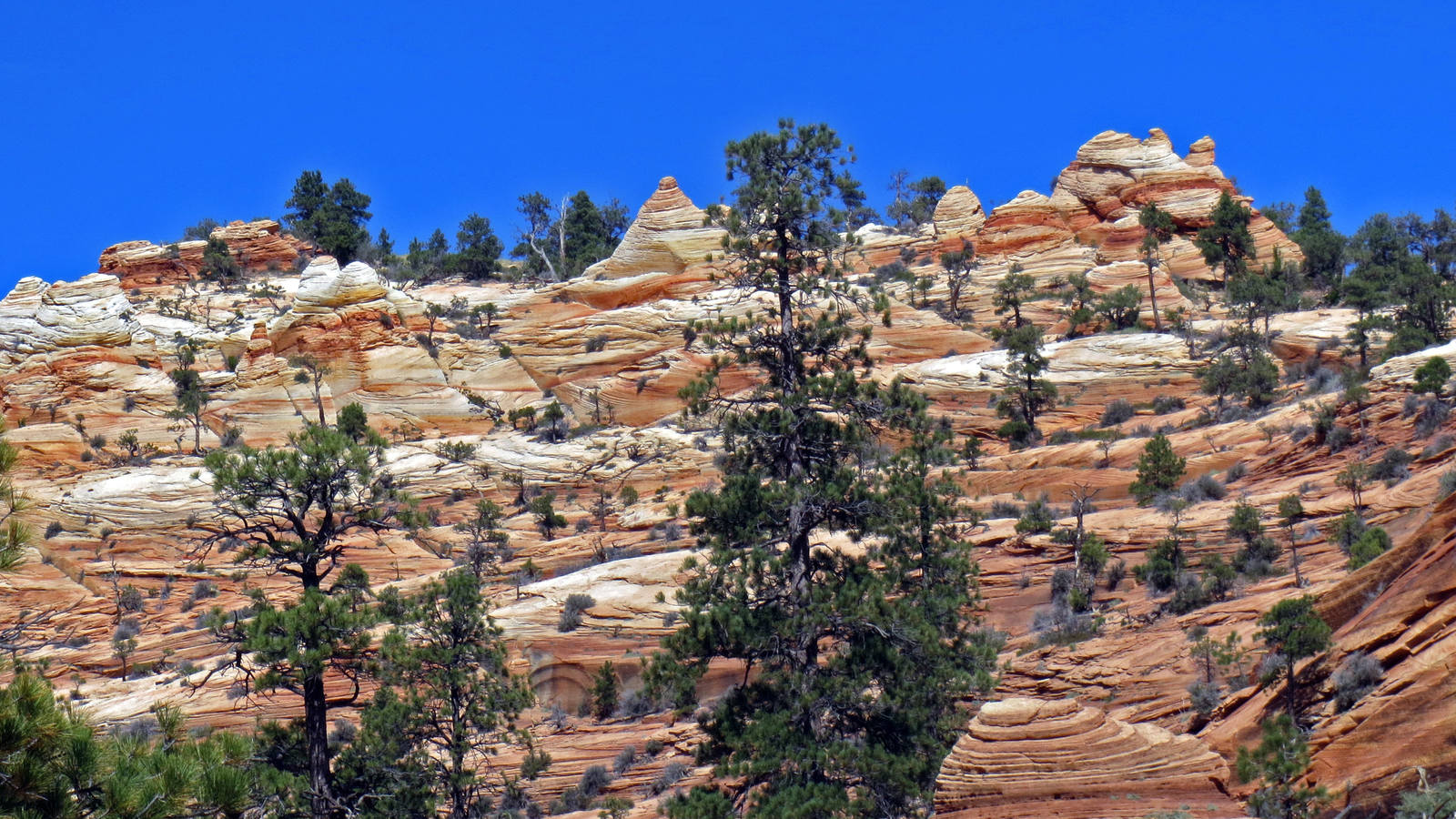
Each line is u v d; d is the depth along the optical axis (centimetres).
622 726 5178
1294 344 8062
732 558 4259
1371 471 5309
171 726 2278
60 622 7294
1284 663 3272
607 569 6088
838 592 4150
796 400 4528
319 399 9500
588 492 8200
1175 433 7125
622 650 5688
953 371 8356
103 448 9306
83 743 1998
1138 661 4044
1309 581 4256
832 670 4103
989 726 2583
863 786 3731
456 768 4244
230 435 9438
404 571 7356
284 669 3712
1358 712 2886
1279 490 5525
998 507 6281
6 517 2145
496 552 7400
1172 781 2489
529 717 5428
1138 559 5197
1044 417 7988
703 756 4109
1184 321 8775
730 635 4131
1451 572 3042
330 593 4000
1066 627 4709
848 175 4881
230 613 6994
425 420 9500
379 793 3872
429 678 4312
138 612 7400
